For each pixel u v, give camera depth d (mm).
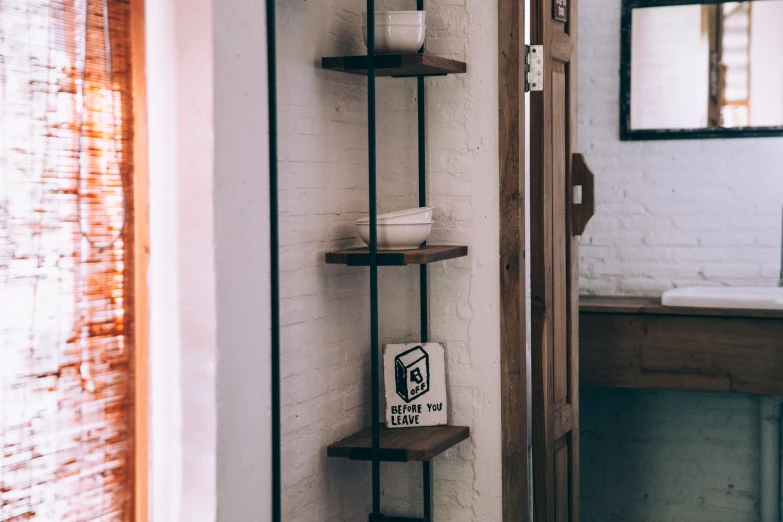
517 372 2670
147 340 1929
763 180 3746
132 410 1895
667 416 3908
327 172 2473
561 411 2969
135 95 1881
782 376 3301
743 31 3715
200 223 1886
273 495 2078
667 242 3863
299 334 2354
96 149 1782
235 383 1946
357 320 2660
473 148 2684
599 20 3869
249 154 1976
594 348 3533
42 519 1669
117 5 1829
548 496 2855
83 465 1763
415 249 2486
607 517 3992
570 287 3045
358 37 2621
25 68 1614
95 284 1785
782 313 3260
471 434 2725
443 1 2682
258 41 1987
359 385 2674
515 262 2650
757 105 3723
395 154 2770
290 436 2320
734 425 3828
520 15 2625
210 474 1903
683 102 3797
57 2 1681
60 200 1695
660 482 3932
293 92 2293
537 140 2764
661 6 3785
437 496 2775
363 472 2713
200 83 1868
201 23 1859
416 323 2777
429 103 2719
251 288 1994
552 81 2836
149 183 1916
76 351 1739
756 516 3820
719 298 3381
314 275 2420
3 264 1577
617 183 3902
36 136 1639
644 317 3465
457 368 2734
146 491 1929
